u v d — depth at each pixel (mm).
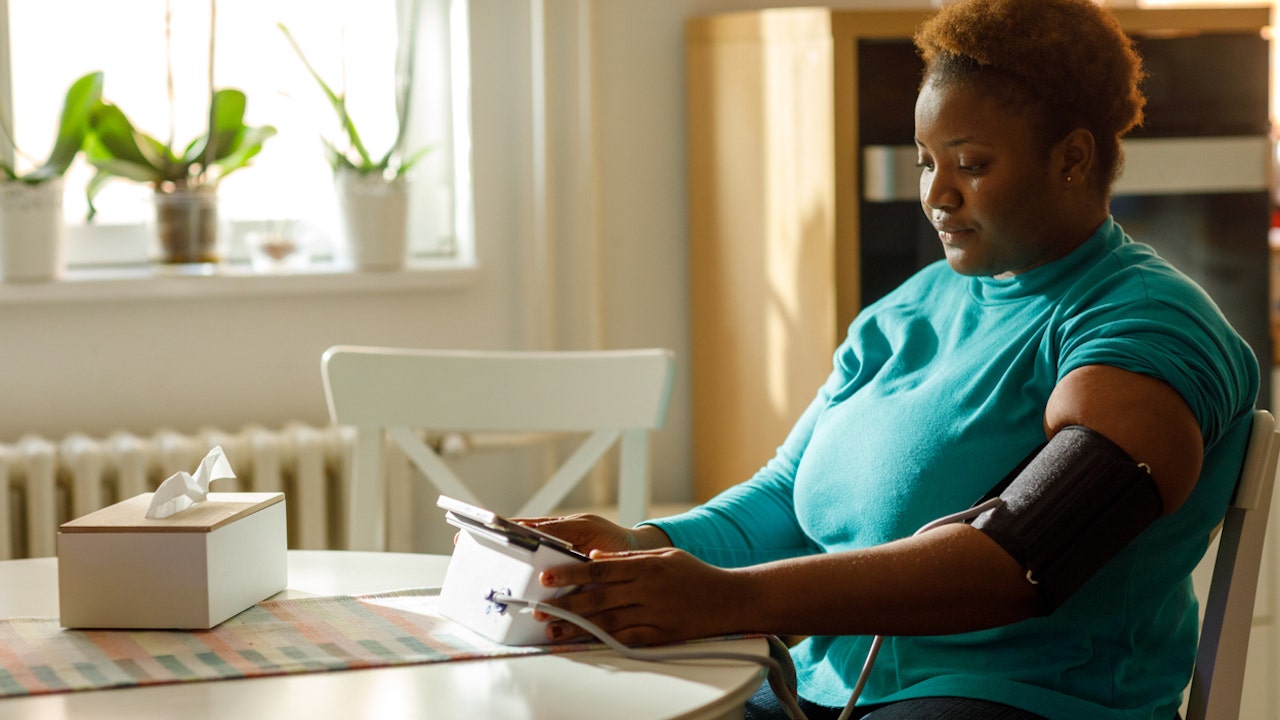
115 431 2348
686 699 847
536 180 2557
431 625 1023
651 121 2615
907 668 1202
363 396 1678
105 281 2291
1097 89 1152
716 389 2576
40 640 981
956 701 1108
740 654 928
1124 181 2285
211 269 2410
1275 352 2479
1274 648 2262
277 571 1130
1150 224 2309
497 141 2572
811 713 1269
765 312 2414
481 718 813
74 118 2281
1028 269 1216
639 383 1667
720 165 2490
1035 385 1159
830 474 1284
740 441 2521
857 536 1244
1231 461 1143
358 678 893
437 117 2645
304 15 2553
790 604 967
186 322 2402
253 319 2445
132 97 2469
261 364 2457
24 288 2244
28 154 2430
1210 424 1048
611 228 2617
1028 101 1140
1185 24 2295
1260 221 2350
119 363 2369
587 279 2580
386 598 1111
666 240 2646
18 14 2393
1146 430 1005
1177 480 1005
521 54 2553
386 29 2611
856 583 972
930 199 1197
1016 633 1146
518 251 2604
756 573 987
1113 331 1080
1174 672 1191
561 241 2586
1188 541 1150
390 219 2469
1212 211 2328
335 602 1097
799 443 1427
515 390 1690
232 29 2512
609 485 2691
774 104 2336
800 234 2299
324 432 2348
